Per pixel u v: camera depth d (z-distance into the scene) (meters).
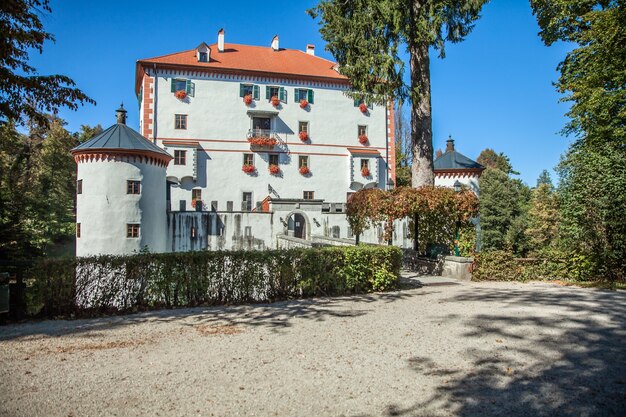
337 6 16.41
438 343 6.40
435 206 13.30
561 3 19.52
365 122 38.75
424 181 16.75
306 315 8.52
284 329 7.38
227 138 35.22
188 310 9.20
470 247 14.50
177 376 5.09
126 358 5.83
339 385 4.79
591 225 13.27
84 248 21.92
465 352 5.95
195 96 34.75
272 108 36.53
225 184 35.00
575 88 18.75
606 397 4.44
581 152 15.40
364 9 15.97
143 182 22.67
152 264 9.47
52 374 5.21
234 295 10.01
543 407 4.23
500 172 42.84
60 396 4.53
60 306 8.87
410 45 16.84
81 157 22.38
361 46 15.80
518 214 40.94
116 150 22.06
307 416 4.04
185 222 25.80
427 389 4.67
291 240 23.05
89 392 4.63
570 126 20.89
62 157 41.91
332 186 37.59
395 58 15.70
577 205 13.56
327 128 37.78
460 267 13.74
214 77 35.28
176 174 33.47
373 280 11.34
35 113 12.52
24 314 8.62
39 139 43.47
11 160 30.16
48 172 40.59
